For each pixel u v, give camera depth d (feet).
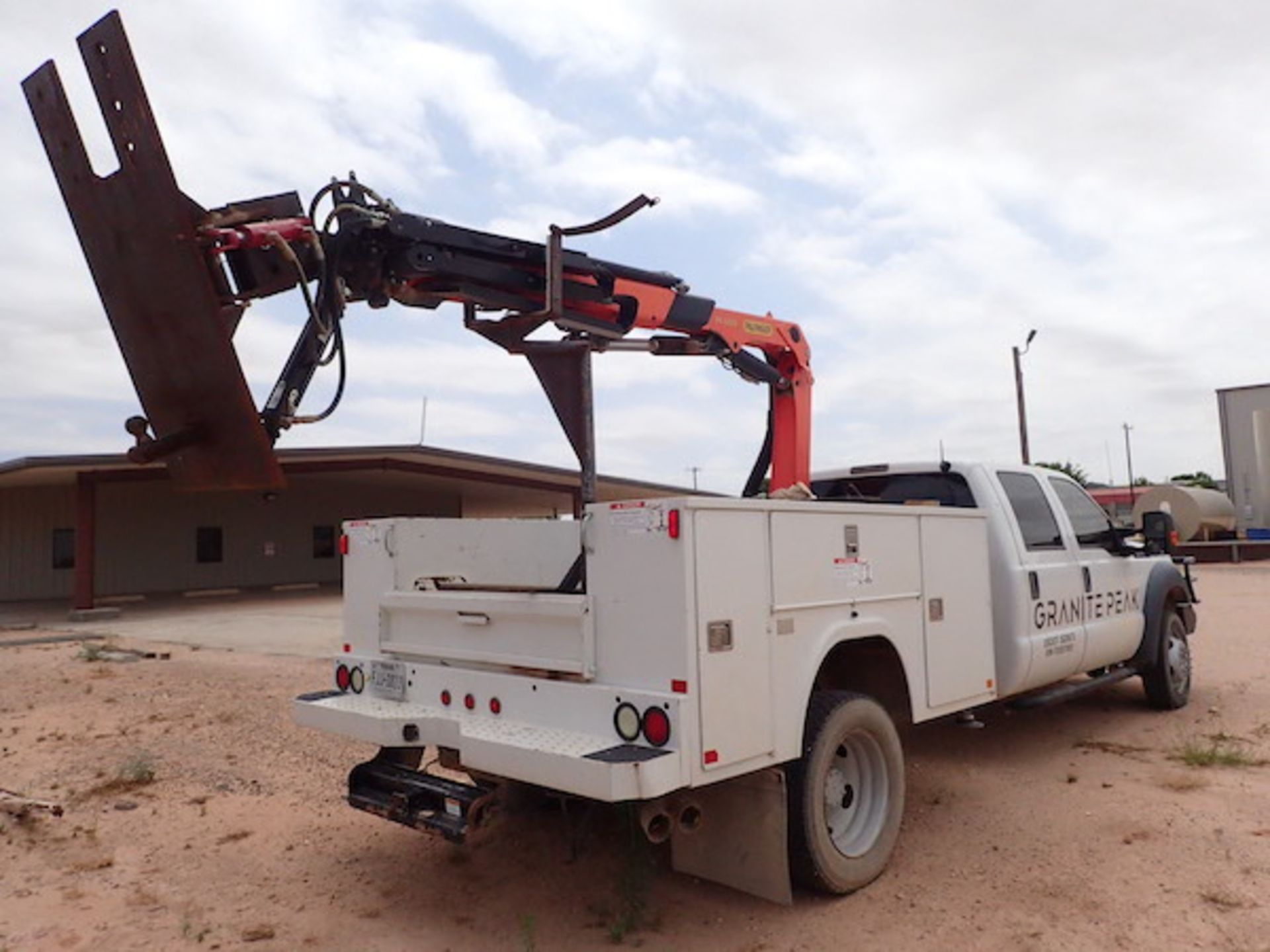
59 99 12.22
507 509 130.11
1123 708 27.12
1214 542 99.76
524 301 17.76
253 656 44.11
